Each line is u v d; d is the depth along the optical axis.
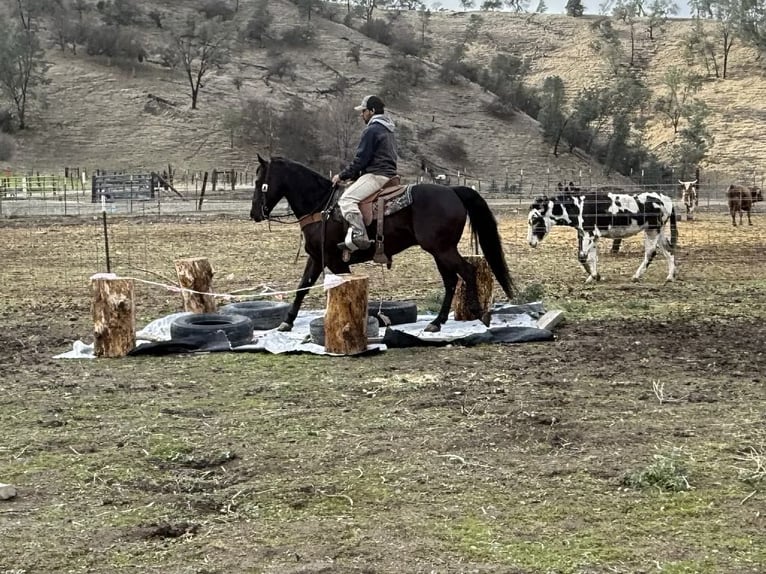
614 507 5.43
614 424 7.19
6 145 68.56
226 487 5.84
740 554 4.76
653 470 5.83
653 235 16.73
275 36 106.56
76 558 4.79
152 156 71.69
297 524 5.20
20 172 65.94
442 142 82.69
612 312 13.03
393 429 7.11
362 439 6.84
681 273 17.95
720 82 113.62
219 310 12.28
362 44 108.56
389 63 100.94
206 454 6.50
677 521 5.20
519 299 13.51
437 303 13.30
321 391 8.41
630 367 9.33
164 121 78.25
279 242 24.67
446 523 5.20
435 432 7.01
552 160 82.81
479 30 152.25
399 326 11.69
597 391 8.31
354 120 78.75
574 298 14.55
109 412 7.71
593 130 93.19
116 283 10.03
